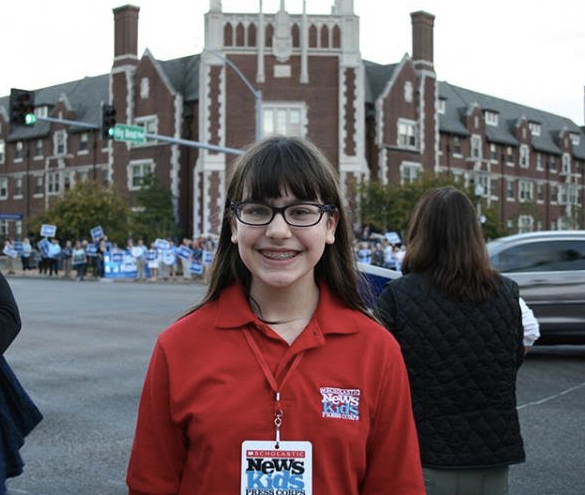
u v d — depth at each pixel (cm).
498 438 311
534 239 1109
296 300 217
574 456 599
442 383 310
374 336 213
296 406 200
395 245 3312
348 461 200
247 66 4344
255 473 198
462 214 319
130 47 5009
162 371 212
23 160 6034
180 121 4778
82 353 1111
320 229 214
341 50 4362
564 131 6769
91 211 4331
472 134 5744
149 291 2520
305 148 218
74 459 586
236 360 206
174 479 212
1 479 347
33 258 4572
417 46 4978
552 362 1070
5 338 347
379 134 4706
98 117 5438
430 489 309
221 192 4300
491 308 315
